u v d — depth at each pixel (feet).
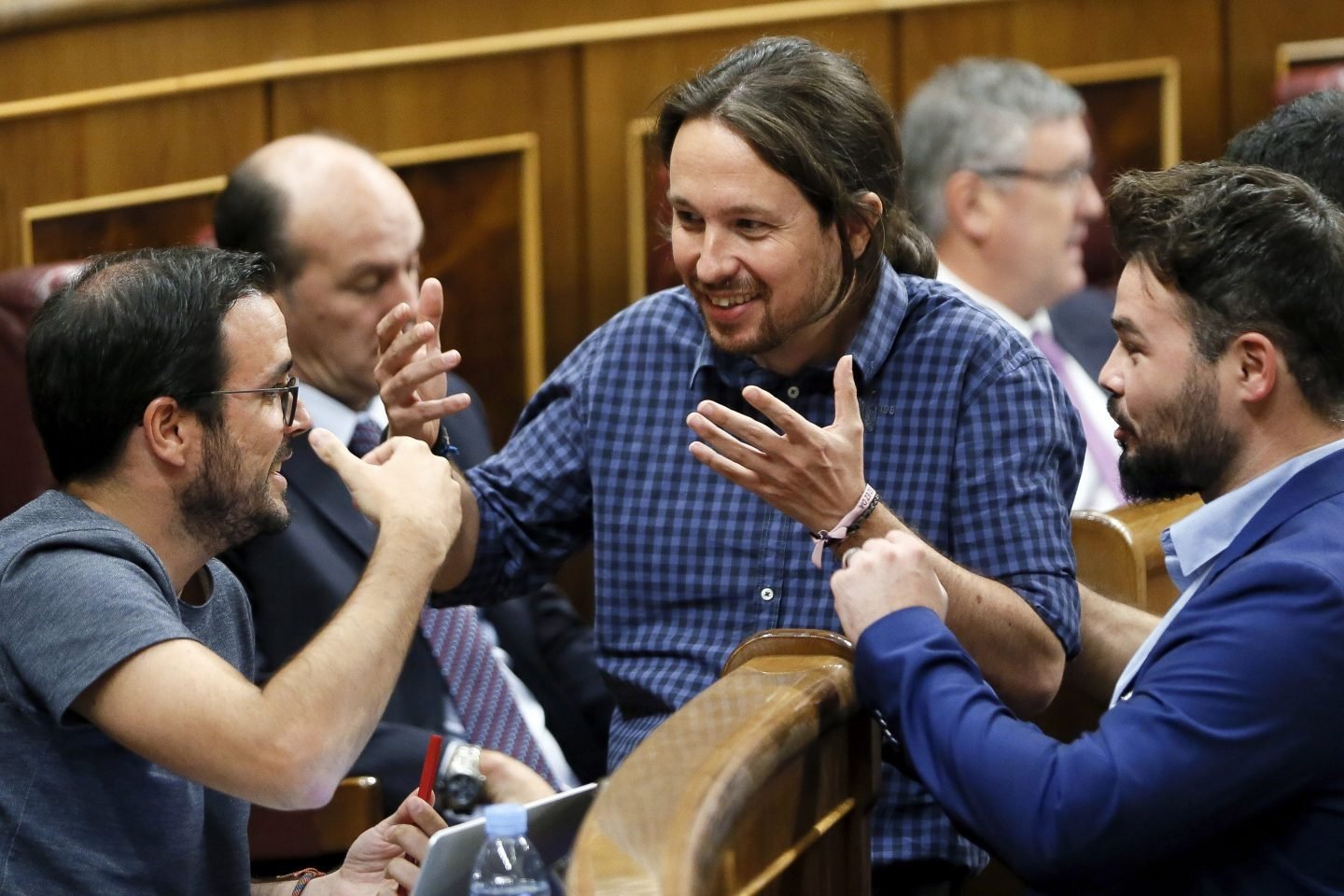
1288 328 17.01
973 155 38.14
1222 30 42.39
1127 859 16.29
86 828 18.66
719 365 22.52
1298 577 16.14
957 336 21.88
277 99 42.88
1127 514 26.91
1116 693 18.13
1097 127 42.96
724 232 20.57
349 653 18.67
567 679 32.91
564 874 16.84
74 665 17.84
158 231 43.42
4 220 43.91
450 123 42.91
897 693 17.53
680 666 22.15
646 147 42.57
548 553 23.80
